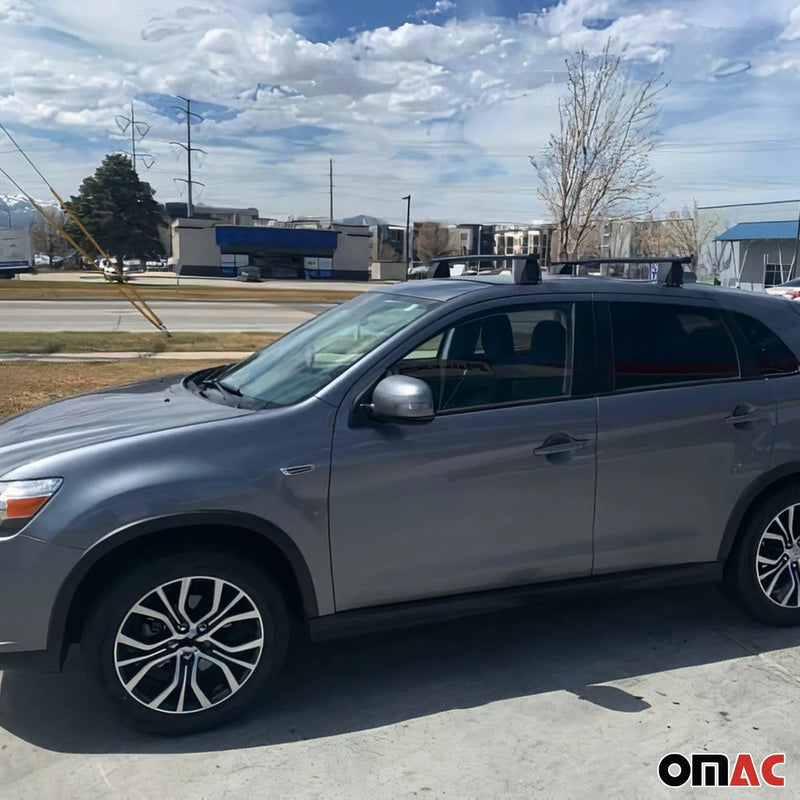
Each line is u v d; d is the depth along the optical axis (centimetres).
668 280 406
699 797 285
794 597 413
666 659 386
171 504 303
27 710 341
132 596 306
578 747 314
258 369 403
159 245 8519
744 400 394
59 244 8550
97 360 1395
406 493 336
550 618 430
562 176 1692
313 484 321
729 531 399
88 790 287
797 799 284
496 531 354
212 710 321
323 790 287
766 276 4662
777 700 350
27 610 297
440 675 370
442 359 354
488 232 9356
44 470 304
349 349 364
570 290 384
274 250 7600
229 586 319
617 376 377
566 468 361
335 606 335
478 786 290
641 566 388
